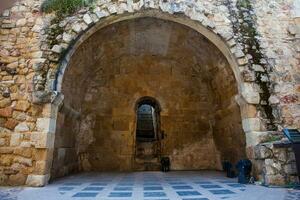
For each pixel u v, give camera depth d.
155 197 4.79
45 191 5.36
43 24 7.08
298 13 8.05
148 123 16.03
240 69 7.25
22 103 6.45
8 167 6.04
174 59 10.79
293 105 7.11
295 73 7.43
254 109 6.94
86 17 7.10
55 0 7.22
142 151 11.52
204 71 10.23
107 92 10.41
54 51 6.81
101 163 9.73
